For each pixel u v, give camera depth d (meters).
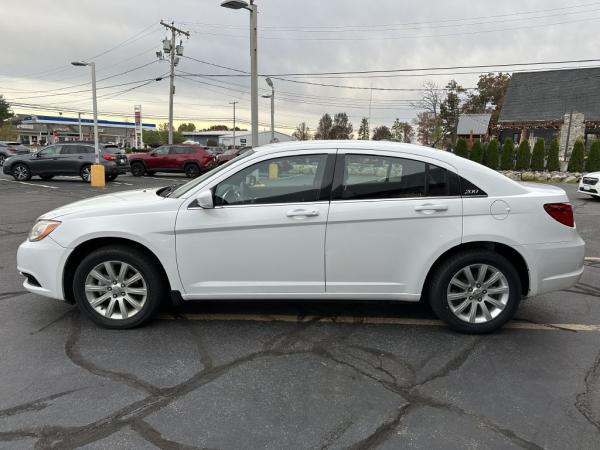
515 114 36.25
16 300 4.88
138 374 3.38
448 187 3.92
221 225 3.88
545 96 36.12
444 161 3.94
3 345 3.83
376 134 78.56
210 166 24.66
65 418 2.84
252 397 3.10
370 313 4.62
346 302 4.91
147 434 2.70
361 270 3.94
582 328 4.30
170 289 4.06
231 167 3.96
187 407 2.97
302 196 3.91
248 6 17.17
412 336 4.09
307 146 3.98
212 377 3.35
